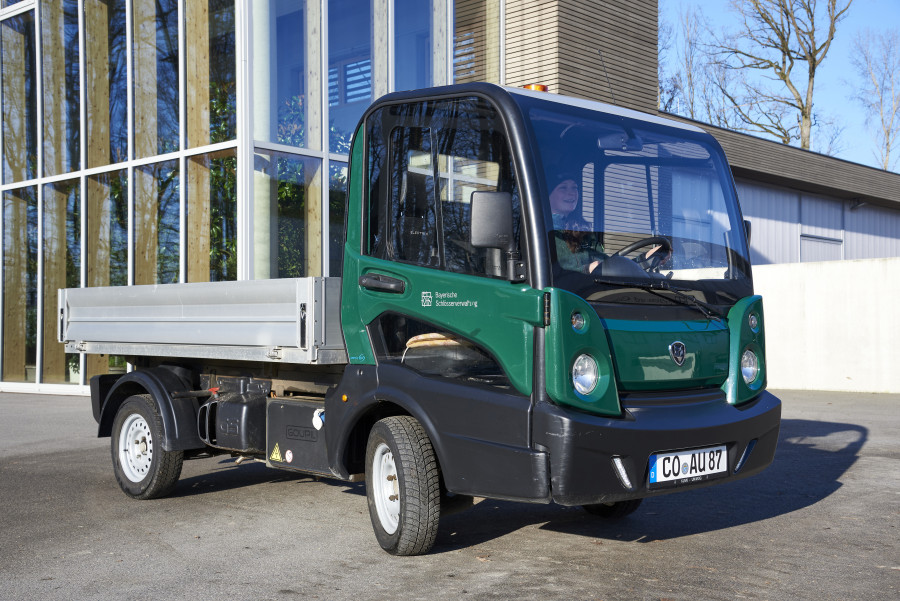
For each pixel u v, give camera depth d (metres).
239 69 12.00
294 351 5.47
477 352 4.60
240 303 5.89
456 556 4.92
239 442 6.01
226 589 4.37
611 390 4.32
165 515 6.06
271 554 5.01
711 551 5.00
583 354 4.29
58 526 5.75
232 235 12.32
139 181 13.72
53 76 15.33
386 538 4.92
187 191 12.94
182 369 6.87
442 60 14.84
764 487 6.86
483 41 15.88
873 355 16.23
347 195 5.42
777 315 17.56
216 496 6.71
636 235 4.79
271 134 12.28
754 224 23.30
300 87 12.59
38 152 15.48
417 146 5.03
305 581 4.48
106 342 7.25
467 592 4.26
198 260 12.77
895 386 15.95
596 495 4.22
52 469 7.86
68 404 13.38
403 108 5.13
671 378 4.59
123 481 6.66
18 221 15.88
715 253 5.11
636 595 4.20
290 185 12.44
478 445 4.46
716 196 5.29
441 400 4.64
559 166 4.59
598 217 4.67
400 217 5.07
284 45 12.45
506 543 5.20
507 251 4.41
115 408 7.04
